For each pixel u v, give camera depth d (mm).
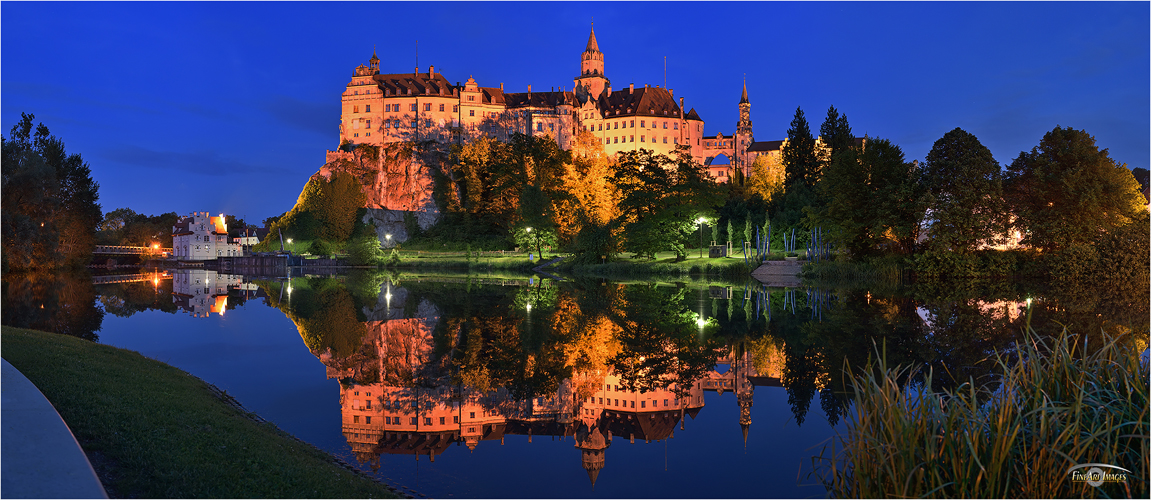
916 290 43375
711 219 82562
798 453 11414
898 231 53531
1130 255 46906
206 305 38750
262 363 19984
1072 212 50281
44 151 80750
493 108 160750
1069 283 46969
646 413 14258
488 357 20703
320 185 148375
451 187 148875
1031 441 7625
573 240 91312
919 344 20766
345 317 31594
